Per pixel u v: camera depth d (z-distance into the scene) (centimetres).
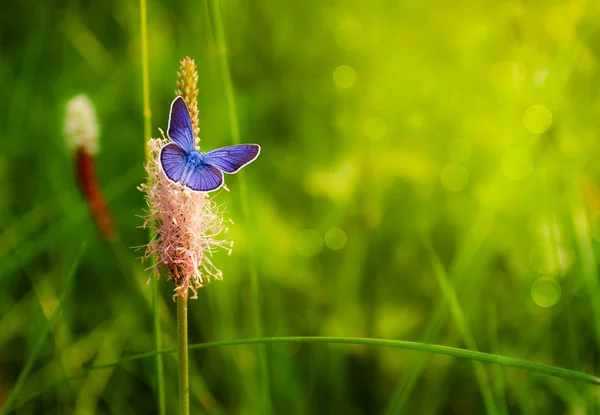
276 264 57
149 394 52
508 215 57
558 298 50
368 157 63
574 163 50
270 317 54
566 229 50
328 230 61
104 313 57
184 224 36
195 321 55
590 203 51
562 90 54
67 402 51
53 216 63
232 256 55
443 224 61
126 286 57
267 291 55
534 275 54
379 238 60
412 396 52
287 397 50
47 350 53
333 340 36
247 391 50
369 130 66
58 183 64
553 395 50
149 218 37
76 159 47
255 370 51
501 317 54
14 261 53
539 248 54
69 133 47
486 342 52
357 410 53
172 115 37
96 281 58
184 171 36
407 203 62
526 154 59
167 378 51
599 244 49
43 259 60
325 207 65
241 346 51
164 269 37
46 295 56
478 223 52
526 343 51
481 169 63
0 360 54
